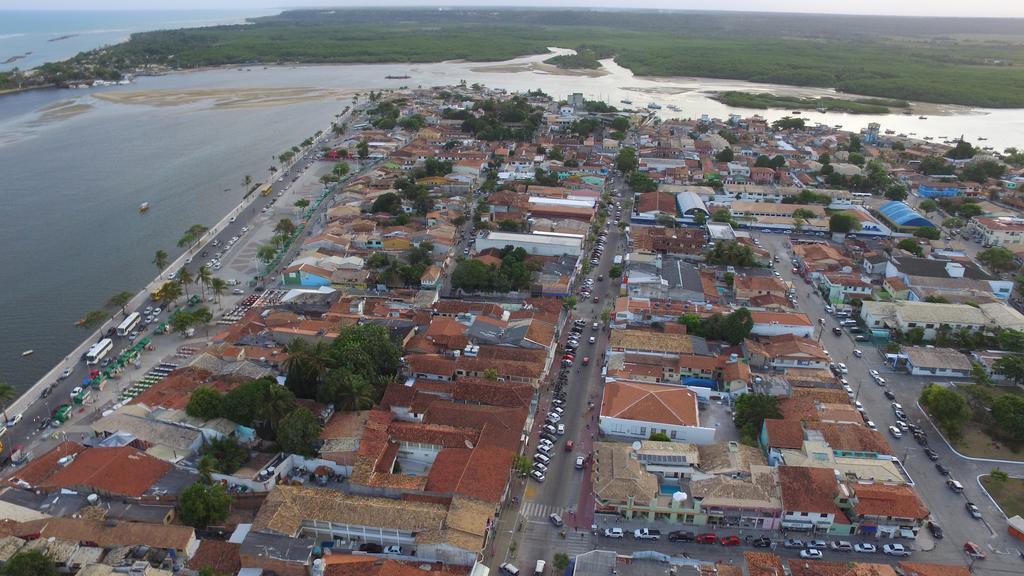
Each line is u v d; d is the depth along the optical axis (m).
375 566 110.31
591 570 107.44
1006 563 118.50
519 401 156.25
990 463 144.62
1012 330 187.12
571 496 133.50
